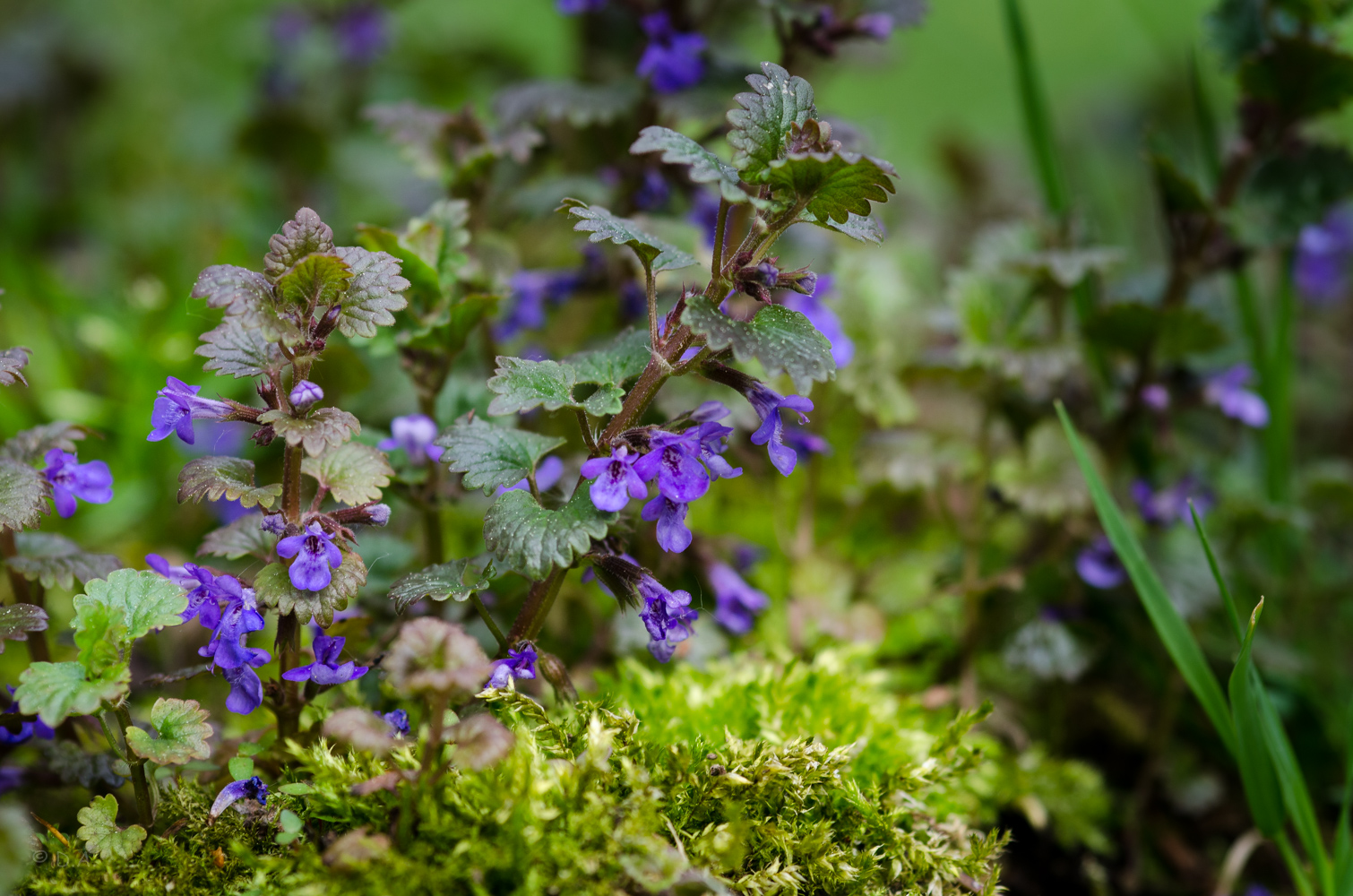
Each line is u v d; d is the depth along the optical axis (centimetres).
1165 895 76
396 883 62
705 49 78
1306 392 105
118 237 110
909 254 104
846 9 77
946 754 68
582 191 78
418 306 70
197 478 64
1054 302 78
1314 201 77
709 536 76
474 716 63
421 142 75
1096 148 143
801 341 63
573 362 66
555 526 64
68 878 64
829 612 75
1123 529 69
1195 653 69
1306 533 83
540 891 63
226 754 67
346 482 64
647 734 67
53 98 127
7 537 67
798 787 66
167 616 63
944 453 78
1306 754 78
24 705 62
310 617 64
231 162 118
